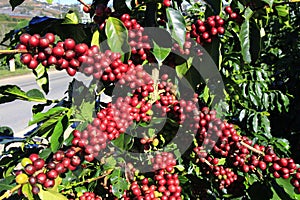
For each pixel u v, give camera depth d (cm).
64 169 92
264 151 113
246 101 181
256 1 97
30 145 119
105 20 98
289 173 107
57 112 99
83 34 102
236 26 107
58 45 89
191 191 126
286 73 273
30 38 87
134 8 104
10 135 124
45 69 103
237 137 111
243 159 113
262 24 109
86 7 103
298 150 223
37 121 98
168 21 97
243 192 132
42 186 90
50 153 101
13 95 106
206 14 106
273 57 284
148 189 112
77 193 117
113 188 114
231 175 127
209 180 128
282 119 255
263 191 116
